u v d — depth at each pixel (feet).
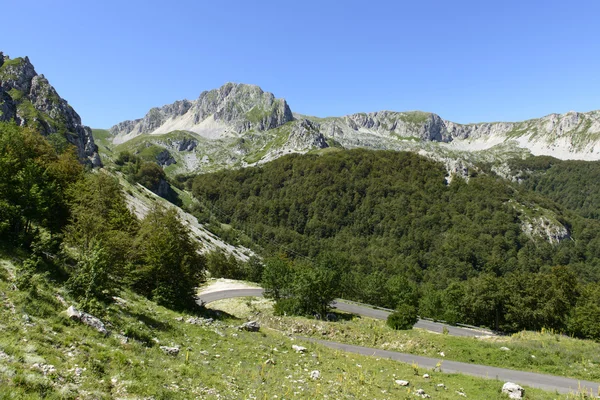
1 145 131.75
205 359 65.05
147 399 40.37
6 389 32.30
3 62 602.03
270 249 620.49
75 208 119.96
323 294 183.11
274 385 57.36
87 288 74.59
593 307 197.47
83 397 36.27
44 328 50.01
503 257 591.37
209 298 231.09
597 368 94.02
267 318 166.81
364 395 59.93
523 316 206.90
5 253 83.20
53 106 572.51
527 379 86.99
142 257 124.98
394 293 293.84
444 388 72.84
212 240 483.10
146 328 73.77
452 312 242.17
